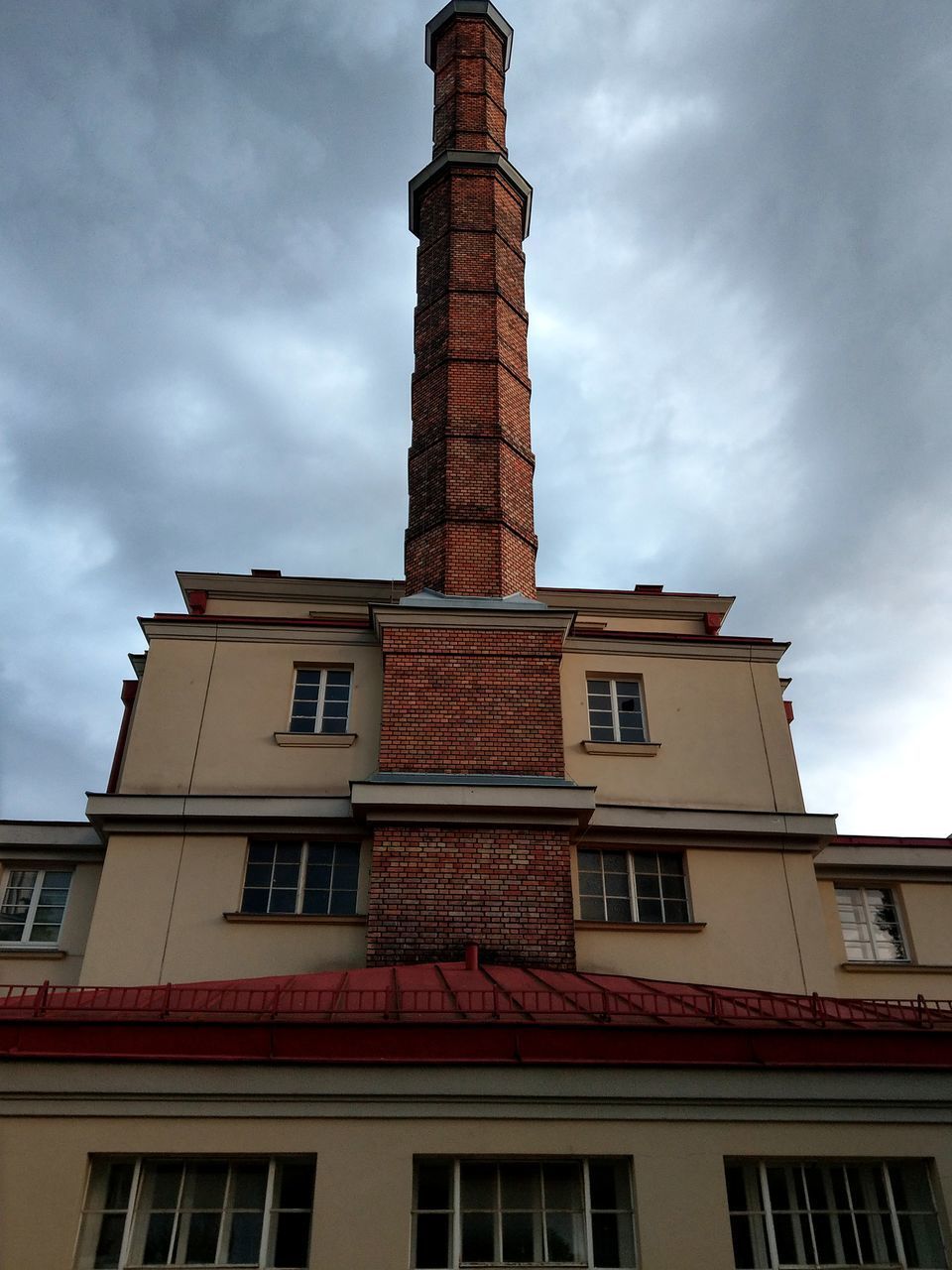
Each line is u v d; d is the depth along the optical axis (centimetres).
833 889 1524
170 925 1280
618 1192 746
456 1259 706
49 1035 762
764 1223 749
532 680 1444
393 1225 706
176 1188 729
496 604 1550
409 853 1273
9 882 1433
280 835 1354
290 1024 771
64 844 1436
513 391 1884
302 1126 740
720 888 1388
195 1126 738
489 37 2462
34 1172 716
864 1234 758
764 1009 935
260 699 1476
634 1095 768
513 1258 717
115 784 1611
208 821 1349
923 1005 910
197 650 1509
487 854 1280
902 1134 782
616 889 1388
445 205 2083
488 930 1233
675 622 2097
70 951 1360
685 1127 764
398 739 1380
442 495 1698
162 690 1469
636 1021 819
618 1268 717
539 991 938
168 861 1327
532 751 1389
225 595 2036
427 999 881
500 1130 749
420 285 2033
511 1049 777
